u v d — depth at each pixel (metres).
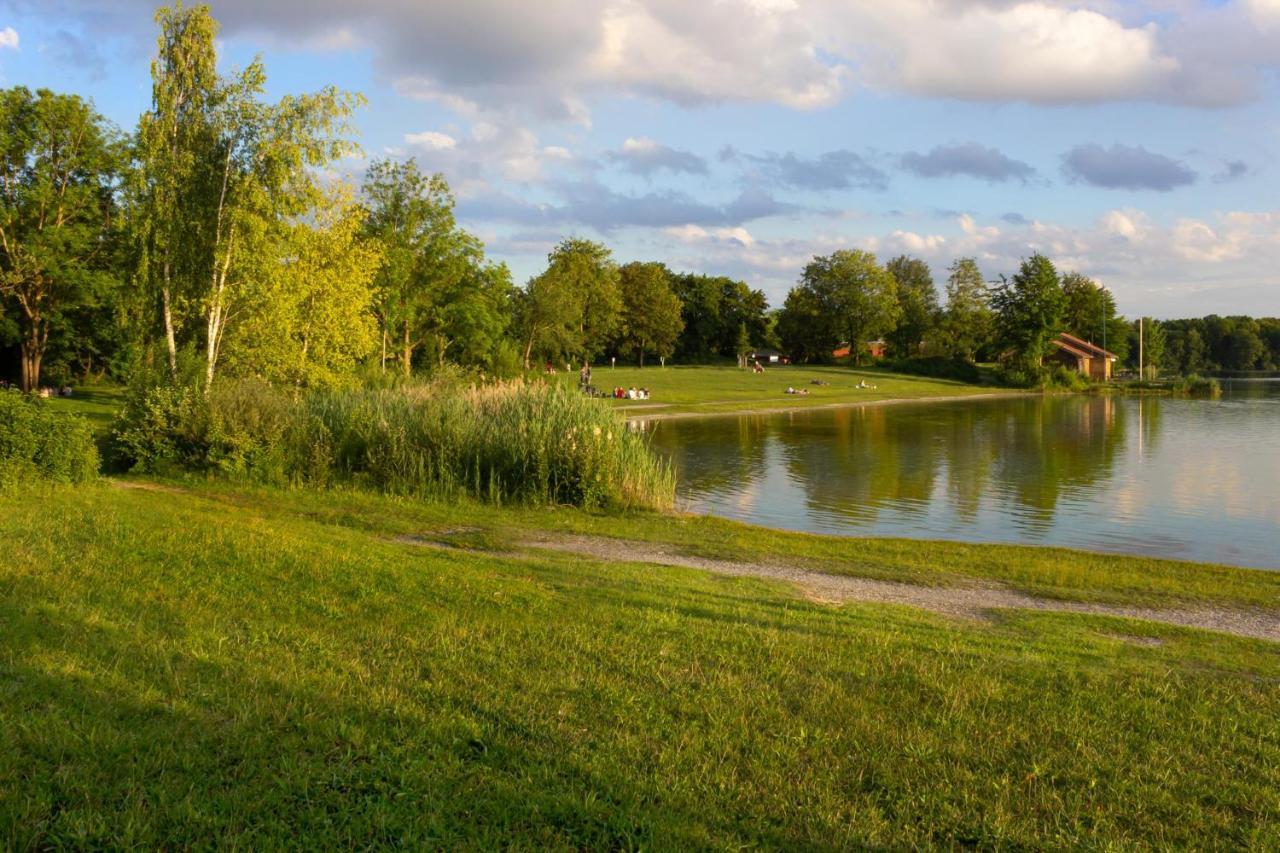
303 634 7.25
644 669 6.85
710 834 4.35
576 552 14.23
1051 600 11.97
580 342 75.00
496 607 8.82
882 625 9.31
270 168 24.95
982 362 122.88
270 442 20.84
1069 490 25.98
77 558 9.31
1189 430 46.88
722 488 26.25
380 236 51.59
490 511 18.38
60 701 5.25
